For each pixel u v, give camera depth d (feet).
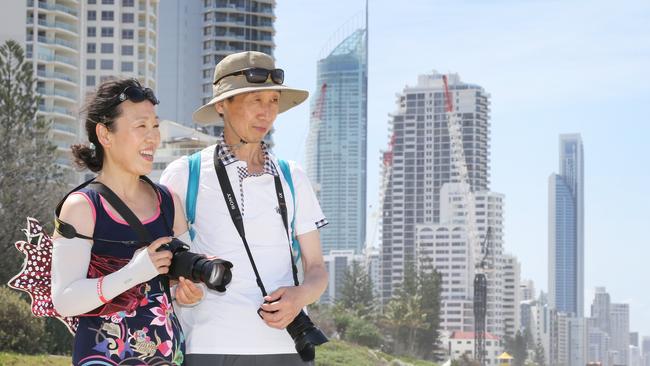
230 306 16.51
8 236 117.29
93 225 14.29
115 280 13.74
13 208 118.93
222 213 16.94
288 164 17.90
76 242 14.11
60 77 348.59
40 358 83.51
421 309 397.19
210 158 17.33
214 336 16.37
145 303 14.38
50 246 14.61
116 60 401.08
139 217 14.85
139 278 13.82
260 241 16.97
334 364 204.33
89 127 14.83
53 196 123.34
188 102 485.97
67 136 346.74
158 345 14.29
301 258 17.97
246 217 16.99
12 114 126.52
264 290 16.69
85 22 400.88
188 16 485.56
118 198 14.56
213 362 16.31
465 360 423.23
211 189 17.06
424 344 396.16
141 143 14.66
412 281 408.87
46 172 124.57
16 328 88.28
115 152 14.69
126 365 14.06
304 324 16.33
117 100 14.57
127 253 14.48
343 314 314.96
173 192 15.85
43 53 344.90
